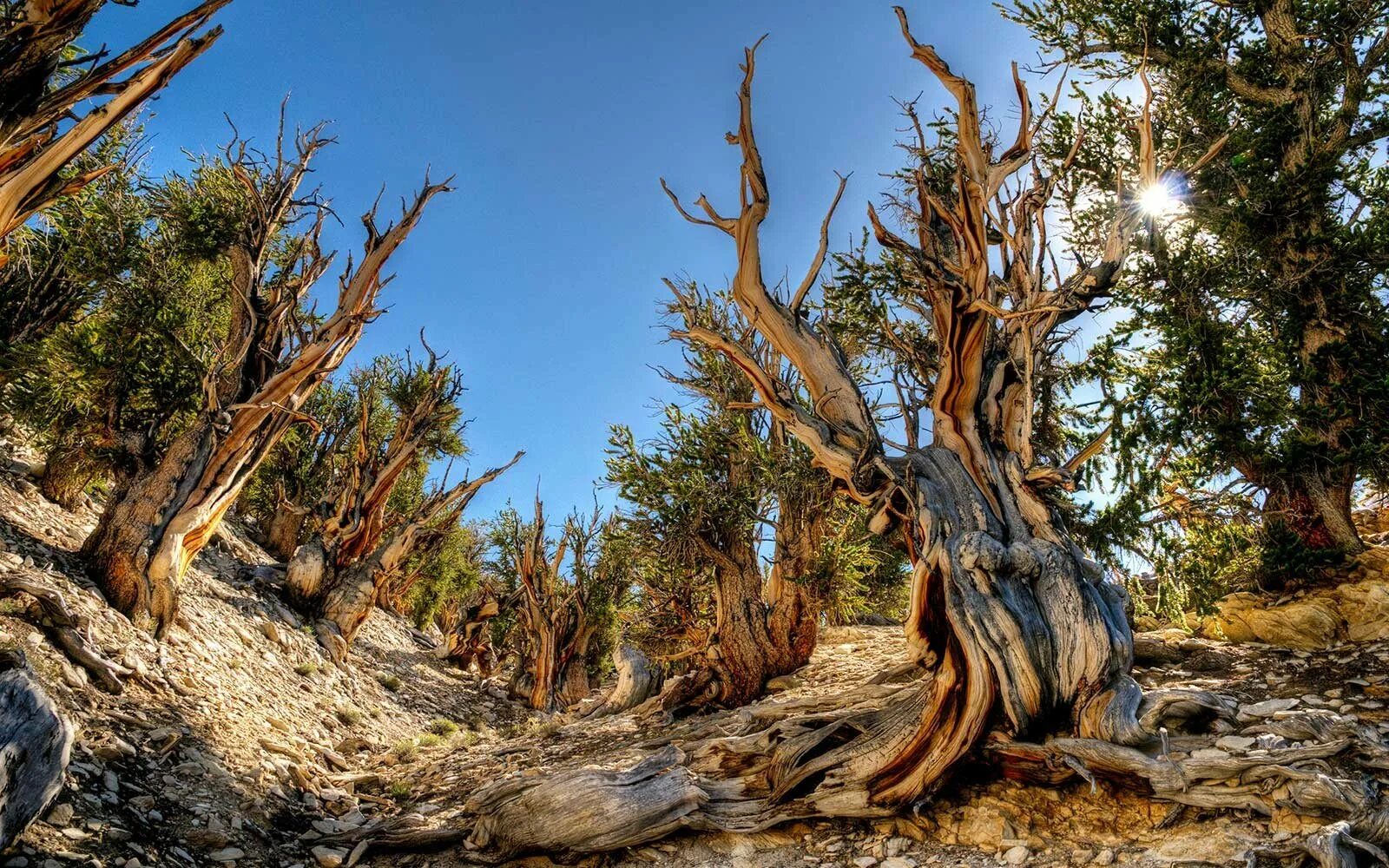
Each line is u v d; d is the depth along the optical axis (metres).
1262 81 10.38
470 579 25.23
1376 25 9.65
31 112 4.78
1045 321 8.16
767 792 7.13
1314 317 9.17
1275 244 9.52
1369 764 5.53
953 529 7.23
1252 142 9.79
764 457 11.03
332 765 9.80
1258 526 8.70
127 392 11.50
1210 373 7.83
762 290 8.63
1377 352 8.79
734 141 8.49
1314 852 4.85
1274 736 5.92
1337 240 8.84
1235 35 10.21
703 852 6.65
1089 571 7.40
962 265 7.55
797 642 11.30
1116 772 6.08
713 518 11.34
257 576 15.60
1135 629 10.22
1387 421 8.32
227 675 10.26
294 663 12.90
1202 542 8.12
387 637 19.53
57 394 10.98
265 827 6.93
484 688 19.00
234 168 12.26
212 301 14.38
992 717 6.64
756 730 8.59
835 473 8.31
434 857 6.89
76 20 4.71
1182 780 5.77
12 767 4.46
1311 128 9.81
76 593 9.02
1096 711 6.41
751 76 8.38
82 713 7.07
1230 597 8.89
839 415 8.42
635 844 6.71
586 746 10.02
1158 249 9.55
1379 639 7.56
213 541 16.30
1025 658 6.55
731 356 8.77
